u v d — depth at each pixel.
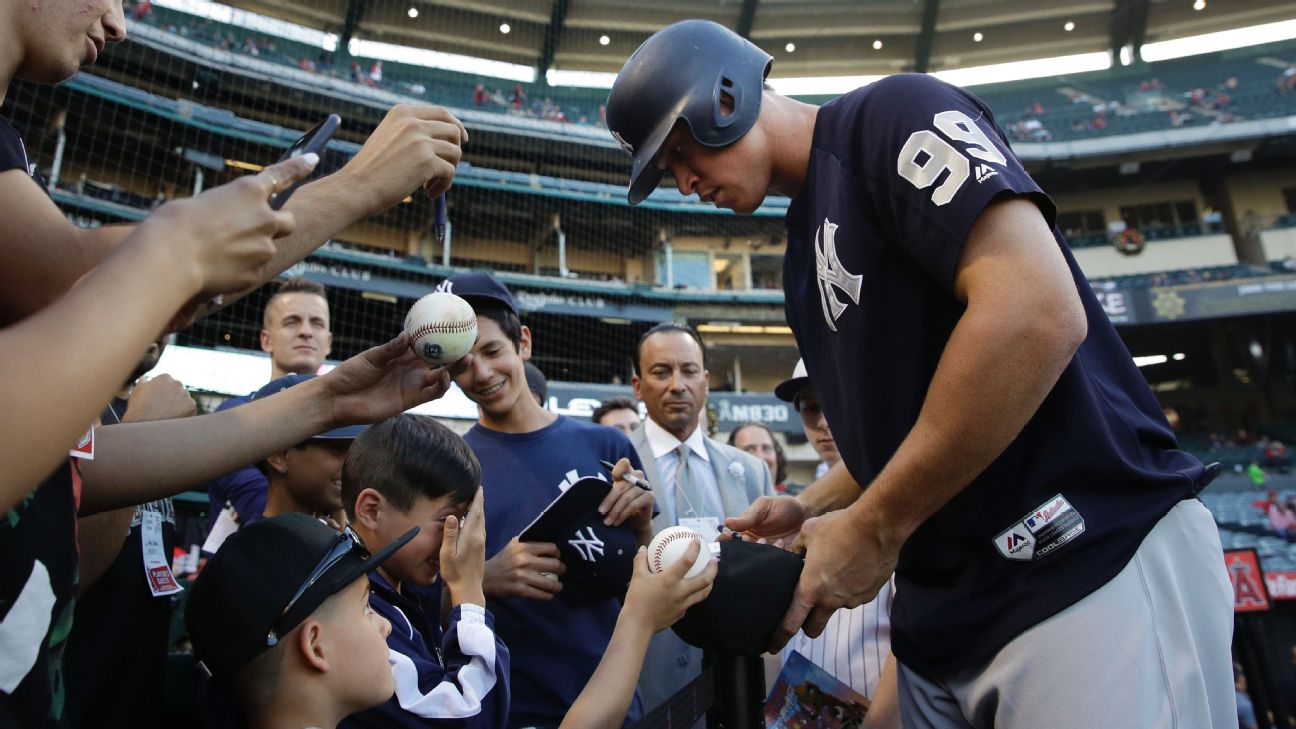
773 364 25.62
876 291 1.37
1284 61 27.58
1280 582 18.72
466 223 24.09
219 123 18.95
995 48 28.56
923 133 1.25
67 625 0.93
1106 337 1.45
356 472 1.81
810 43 27.91
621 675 1.32
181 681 2.11
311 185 1.19
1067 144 25.58
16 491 0.60
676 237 25.72
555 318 24.16
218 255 0.75
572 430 2.68
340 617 1.30
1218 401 24.59
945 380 1.13
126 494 1.21
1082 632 1.19
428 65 26.70
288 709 1.24
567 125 24.77
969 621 1.32
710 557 1.29
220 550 1.30
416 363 1.46
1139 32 28.20
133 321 0.66
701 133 1.47
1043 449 1.27
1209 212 26.06
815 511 1.88
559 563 2.10
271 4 24.02
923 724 1.47
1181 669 1.18
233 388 15.16
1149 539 1.25
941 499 1.17
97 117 17.95
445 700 1.50
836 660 2.68
